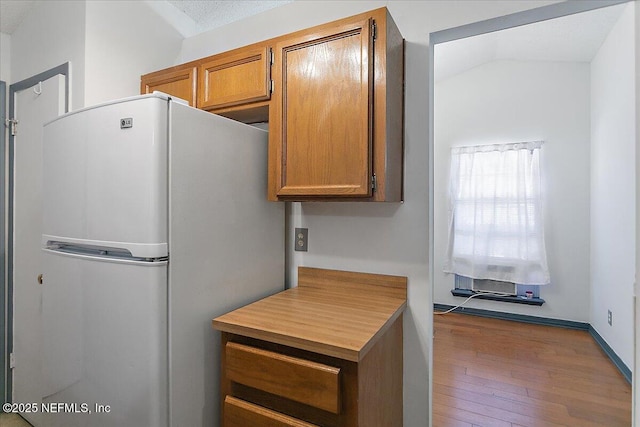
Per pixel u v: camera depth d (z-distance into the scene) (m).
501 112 3.98
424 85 1.46
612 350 2.90
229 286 1.36
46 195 1.42
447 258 4.20
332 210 1.65
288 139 1.37
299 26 1.76
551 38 3.24
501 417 2.09
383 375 1.21
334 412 0.97
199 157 1.22
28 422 1.95
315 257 1.69
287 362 1.04
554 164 3.76
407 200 1.49
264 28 1.88
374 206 1.56
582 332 3.55
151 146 1.07
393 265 1.52
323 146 1.30
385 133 1.22
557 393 2.37
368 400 1.05
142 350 1.07
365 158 1.22
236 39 1.97
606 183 3.11
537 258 3.76
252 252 1.49
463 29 1.43
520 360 2.89
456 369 2.73
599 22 2.87
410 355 1.47
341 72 1.26
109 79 1.75
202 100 1.65
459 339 3.35
